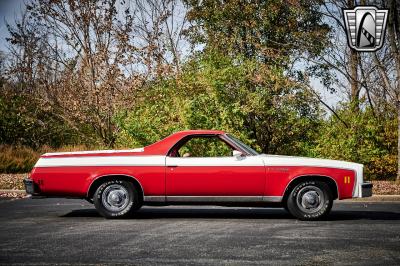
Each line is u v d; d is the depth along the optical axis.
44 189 8.59
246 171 8.49
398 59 15.85
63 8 23.89
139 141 14.88
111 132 22.33
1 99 25.36
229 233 7.12
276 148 16.39
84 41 23.81
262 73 15.87
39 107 24.97
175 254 5.69
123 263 5.25
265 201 8.53
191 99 15.06
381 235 6.99
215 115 14.77
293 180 8.52
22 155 20.70
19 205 11.09
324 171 8.47
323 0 18.14
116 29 23.91
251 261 5.34
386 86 16.14
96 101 21.83
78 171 8.55
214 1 25.70
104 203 8.61
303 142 16.12
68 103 23.19
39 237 6.78
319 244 6.30
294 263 5.26
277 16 24.86
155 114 15.09
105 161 8.56
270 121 15.92
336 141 16.41
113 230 7.38
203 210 10.12
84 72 23.31
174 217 8.93
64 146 23.33
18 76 27.11
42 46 27.50
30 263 5.25
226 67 15.74
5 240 6.55
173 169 8.51
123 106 21.23
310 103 16.12
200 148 13.83
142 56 22.64
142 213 9.54
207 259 5.43
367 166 17.25
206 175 8.48
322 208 8.47
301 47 20.02
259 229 7.50
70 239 6.62
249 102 15.24
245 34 25.31
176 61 22.03
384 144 17.23
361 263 5.29
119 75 22.11
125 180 8.64
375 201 12.02
